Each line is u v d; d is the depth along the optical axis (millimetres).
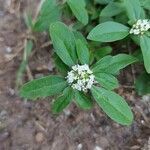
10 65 115
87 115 110
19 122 109
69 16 115
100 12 110
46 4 110
